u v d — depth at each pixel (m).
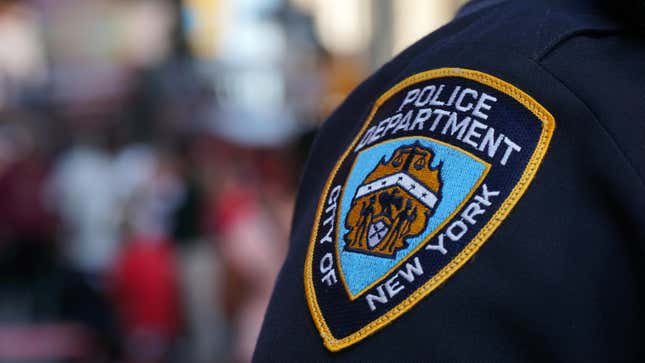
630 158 1.15
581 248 1.14
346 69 9.52
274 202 6.10
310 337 1.20
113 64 10.73
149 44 11.24
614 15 1.26
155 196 6.73
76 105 9.84
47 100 10.43
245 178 6.19
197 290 6.40
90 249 8.34
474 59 1.24
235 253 5.95
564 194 1.15
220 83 9.62
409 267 1.16
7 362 6.79
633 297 1.14
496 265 1.14
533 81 1.20
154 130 8.70
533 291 1.13
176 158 6.73
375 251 1.18
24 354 6.84
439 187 1.18
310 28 10.23
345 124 1.42
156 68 10.03
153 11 11.44
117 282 6.77
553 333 1.13
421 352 1.13
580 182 1.16
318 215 1.27
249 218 5.98
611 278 1.14
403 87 1.29
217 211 6.15
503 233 1.14
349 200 1.23
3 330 7.13
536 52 1.22
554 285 1.13
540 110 1.18
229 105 8.59
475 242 1.15
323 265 1.22
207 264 6.23
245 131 6.38
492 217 1.15
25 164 9.00
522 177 1.16
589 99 1.18
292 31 10.16
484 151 1.18
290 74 9.23
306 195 1.44
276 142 6.16
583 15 1.26
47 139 9.60
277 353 1.22
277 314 1.25
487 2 1.38
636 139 1.16
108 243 8.28
